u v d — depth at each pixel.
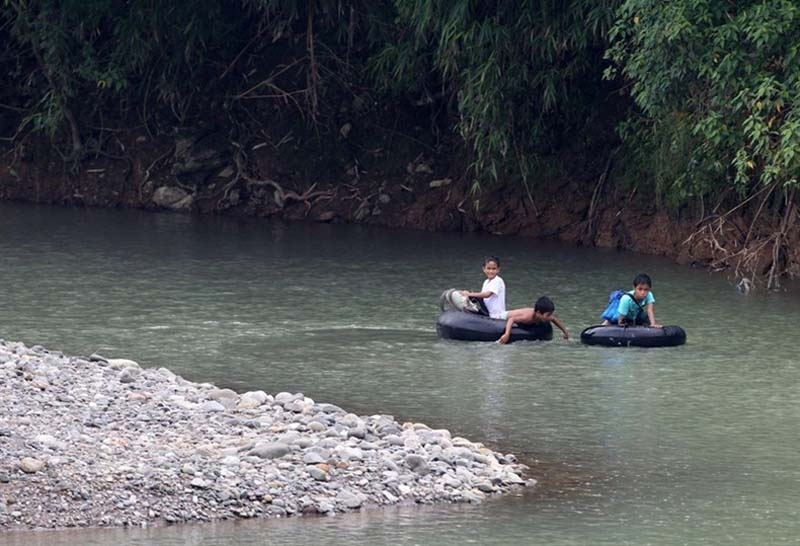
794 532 30.81
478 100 73.50
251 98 92.44
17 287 61.19
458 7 71.50
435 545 29.22
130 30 86.75
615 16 68.56
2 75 96.81
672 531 30.72
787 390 44.25
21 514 29.52
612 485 34.19
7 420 34.28
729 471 35.56
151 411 36.84
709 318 56.62
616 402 42.41
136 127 94.19
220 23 89.69
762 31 57.22
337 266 68.88
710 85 61.72
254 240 78.06
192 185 91.50
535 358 48.50
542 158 80.94
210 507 30.61
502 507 32.16
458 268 68.56
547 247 76.88
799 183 60.53
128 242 76.25
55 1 88.25
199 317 54.81
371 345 50.12
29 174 94.44
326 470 32.84
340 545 28.97
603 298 60.53
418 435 36.84
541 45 71.50
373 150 88.88
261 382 44.06
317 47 90.38
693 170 67.44
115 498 30.39
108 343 49.47
